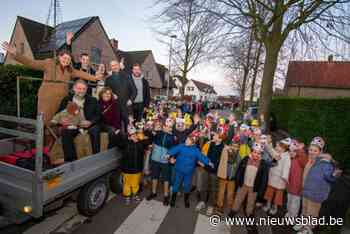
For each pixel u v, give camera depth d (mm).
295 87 26969
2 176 2633
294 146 3754
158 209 3822
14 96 6742
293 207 3629
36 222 3193
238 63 19844
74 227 3145
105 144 3770
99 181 3418
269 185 3945
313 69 13266
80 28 20750
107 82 4832
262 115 8883
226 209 4020
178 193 4508
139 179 4137
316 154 3469
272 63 9586
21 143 3676
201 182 4195
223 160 3844
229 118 6656
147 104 5773
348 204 4215
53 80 3766
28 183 2371
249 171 3623
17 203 2490
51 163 3012
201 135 4996
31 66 3688
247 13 9172
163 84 43500
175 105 18031
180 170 3941
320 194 3320
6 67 6609
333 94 25250
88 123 3494
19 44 21406
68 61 3938
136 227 3246
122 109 4758
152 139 4371
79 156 3383
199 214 3754
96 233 3035
